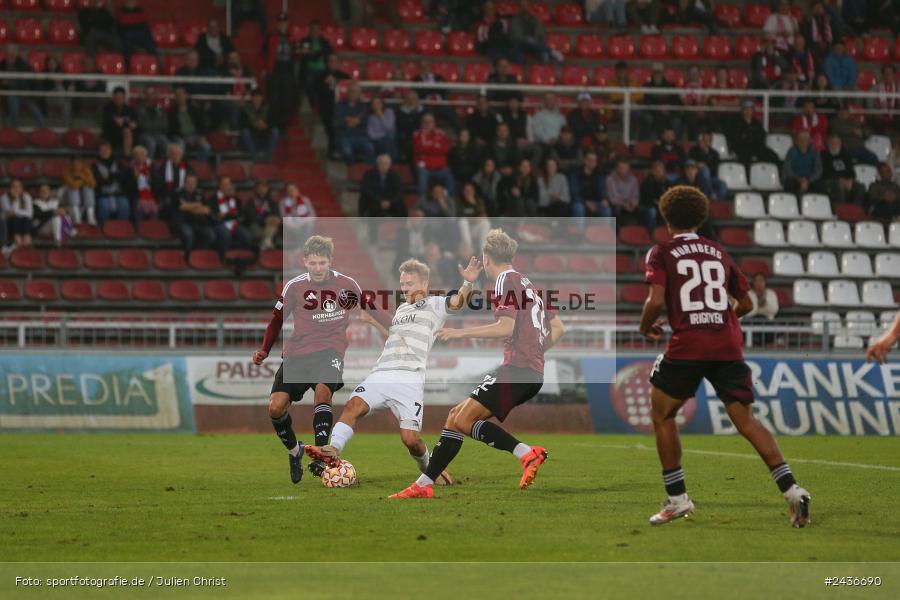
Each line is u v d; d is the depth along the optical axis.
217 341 53.31
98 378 52.00
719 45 91.44
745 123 78.25
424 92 79.12
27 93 74.31
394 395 30.94
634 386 54.38
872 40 91.75
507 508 26.98
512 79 80.19
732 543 22.28
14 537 23.08
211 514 26.03
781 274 72.12
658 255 23.92
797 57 84.19
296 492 30.19
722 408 54.00
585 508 27.03
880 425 54.25
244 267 67.31
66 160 74.00
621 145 78.88
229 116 76.00
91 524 24.66
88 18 80.69
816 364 54.50
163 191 69.38
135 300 66.12
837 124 80.25
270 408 30.34
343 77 76.50
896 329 22.25
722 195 75.12
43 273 66.44
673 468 24.31
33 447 44.47
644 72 86.75
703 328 23.55
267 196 69.19
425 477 28.86
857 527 24.39
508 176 70.00
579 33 91.75
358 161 75.69
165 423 51.94
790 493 23.56
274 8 91.25
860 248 74.38
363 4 92.75
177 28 86.69
